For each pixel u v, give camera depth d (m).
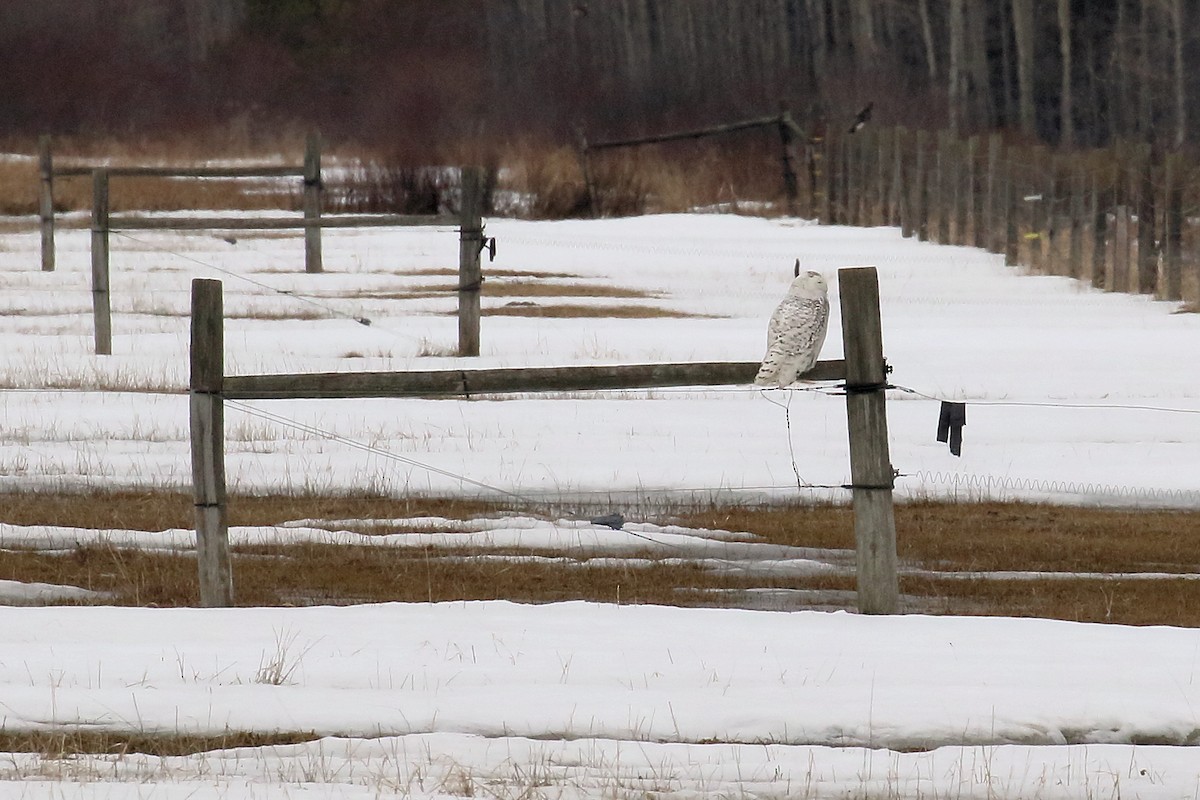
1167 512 52.69
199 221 79.56
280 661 31.89
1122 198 122.75
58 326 88.69
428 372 37.75
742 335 86.12
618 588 42.62
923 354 80.88
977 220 131.50
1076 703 30.42
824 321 37.47
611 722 29.69
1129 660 33.41
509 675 32.12
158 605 40.50
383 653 33.41
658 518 50.44
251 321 90.81
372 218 78.94
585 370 37.44
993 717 29.94
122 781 26.81
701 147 192.88
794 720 29.77
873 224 149.25
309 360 76.88
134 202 149.62
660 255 126.81
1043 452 60.66
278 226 79.81
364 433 62.12
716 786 27.06
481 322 91.56
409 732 29.53
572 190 162.00
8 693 30.62
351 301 99.31
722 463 57.88
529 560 45.38
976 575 44.41
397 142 187.50
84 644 34.31
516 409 67.00
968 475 56.88
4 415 64.38
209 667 32.47
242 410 65.50
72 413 65.06
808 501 52.75
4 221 140.50
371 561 45.12
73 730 29.41
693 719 29.77
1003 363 78.38
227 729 29.50
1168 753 28.91
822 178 156.38
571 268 119.50
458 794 26.45
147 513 50.28
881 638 34.94
